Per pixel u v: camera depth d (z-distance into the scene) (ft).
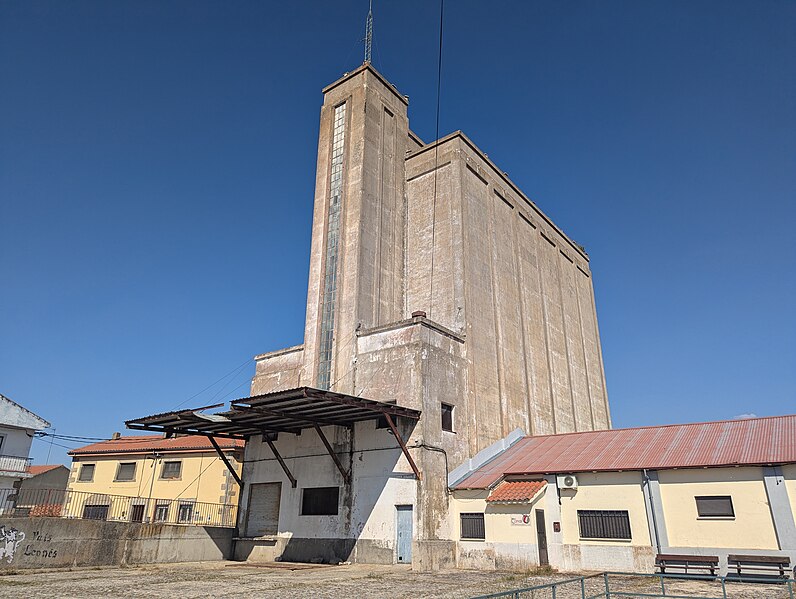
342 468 87.86
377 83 121.49
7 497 100.63
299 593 52.01
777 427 76.28
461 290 105.50
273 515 95.25
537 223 150.30
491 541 78.79
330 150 118.32
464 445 92.43
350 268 104.17
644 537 71.26
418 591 53.67
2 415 116.16
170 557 84.74
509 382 112.98
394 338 92.73
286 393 71.31
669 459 73.67
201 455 123.65
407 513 80.12
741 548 64.90
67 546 71.92
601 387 167.63
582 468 77.92
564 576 68.49
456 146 117.80
